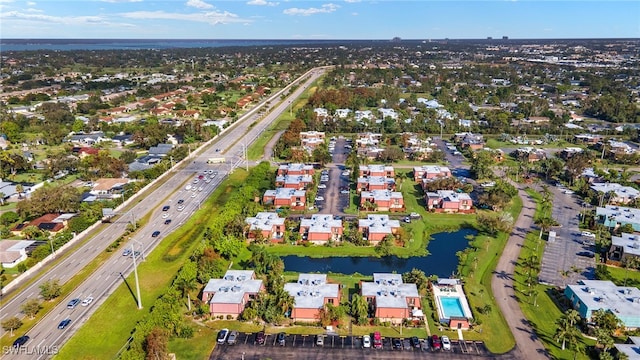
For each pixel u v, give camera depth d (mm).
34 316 114188
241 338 108250
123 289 126438
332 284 125500
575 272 137875
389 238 153750
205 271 131500
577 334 106312
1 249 142125
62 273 134250
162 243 152375
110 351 102438
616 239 150000
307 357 101875
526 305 121562
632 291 121000
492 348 104938
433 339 105750
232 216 161875
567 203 194750
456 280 130375
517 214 182500
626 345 100875
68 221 164625
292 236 161375
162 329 102688
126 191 192750
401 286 123875
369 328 112688
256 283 125875
